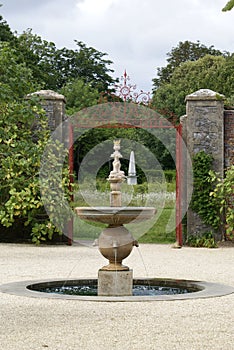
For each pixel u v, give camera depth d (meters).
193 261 10.86
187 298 6.80
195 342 4.79
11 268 9.59
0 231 14.05
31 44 37.91
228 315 5.88
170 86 32.62
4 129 13.38
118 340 4.85
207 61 40.12
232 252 12.50
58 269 9.58
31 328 5.26
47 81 32.75
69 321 5.55
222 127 13.81
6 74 13.46
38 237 13.27
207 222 13.66
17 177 13.14
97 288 8.02
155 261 10.80
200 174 13.66
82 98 28.19
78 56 38.62
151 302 6.59
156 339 4.89
